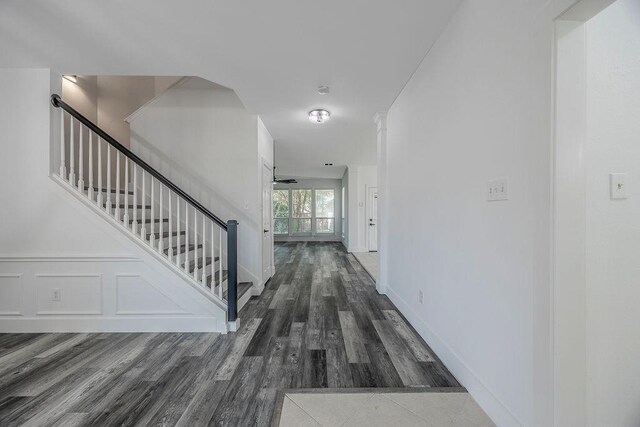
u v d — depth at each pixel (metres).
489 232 1.61
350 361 2.24
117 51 2.45
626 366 1.28
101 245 2.78
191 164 4.02
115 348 2.46
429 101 2.43
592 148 1.26
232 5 1.90
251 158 4.04
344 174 9.55
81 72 2.78
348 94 3.28
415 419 1.62
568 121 1.17
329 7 1.91
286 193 11.30
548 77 1.19
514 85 1.40
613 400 1.28
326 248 9.20
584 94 1.18
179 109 4.03
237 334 2.76
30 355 2.34
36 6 1.93
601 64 1.27
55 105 2.73
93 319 2.78
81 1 1.88
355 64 2.63
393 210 3.60
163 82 4.39
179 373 2.09
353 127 4.51
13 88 2.69
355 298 3.90
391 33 2.19
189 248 3.56
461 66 1.90
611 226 1.26
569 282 1.17
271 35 2.21
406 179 3.05
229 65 2.65
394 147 3.51
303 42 2.30
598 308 1.26
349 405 1.74
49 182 2.72
